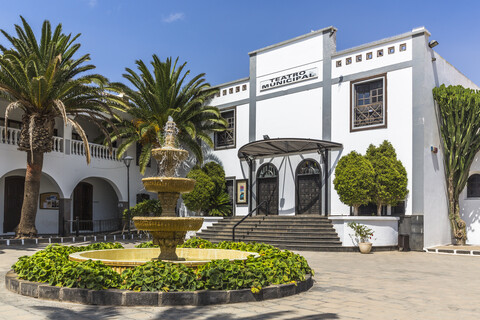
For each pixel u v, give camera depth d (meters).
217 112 22.59
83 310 5.94
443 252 15.74
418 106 17.03
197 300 6.28
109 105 21.27
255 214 21.95
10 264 11.34
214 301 6.36
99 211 25.50
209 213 22.48
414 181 16.86
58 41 18.47
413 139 17.05
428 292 7.77
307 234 17.16
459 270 11.07
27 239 17.06
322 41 20.19
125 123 23.36
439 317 5.86
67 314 5.72
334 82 19.58
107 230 25.31
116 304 6.20
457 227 17.83
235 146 23.20
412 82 17.30
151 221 7.90
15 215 21.92
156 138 22.59
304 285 7.62
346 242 16.16
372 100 18.55
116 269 7.31
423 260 13.38
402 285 8.52
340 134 19.19
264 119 22.05
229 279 6.64
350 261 12.92
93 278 6.46
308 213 20.08
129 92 21.98
